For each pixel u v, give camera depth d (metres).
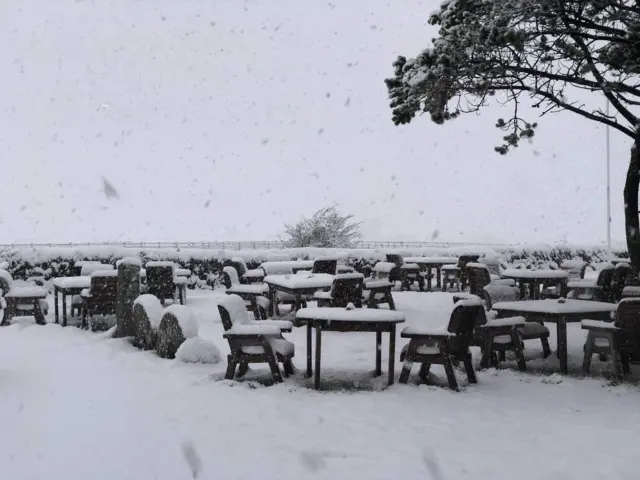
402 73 9.70
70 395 6.48
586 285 11.09
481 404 6.18
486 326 7.65
